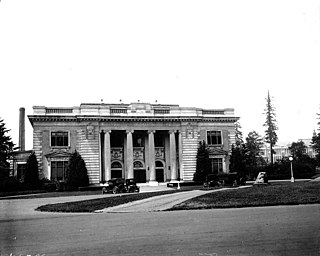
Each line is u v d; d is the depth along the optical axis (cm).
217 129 7325
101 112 6775
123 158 7062
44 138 6556
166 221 1700
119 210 2431
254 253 988
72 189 6153
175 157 7038
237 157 7162
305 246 1055
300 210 1970
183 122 7125
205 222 1606
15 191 5709
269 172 7625
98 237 1309
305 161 8900
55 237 1344
